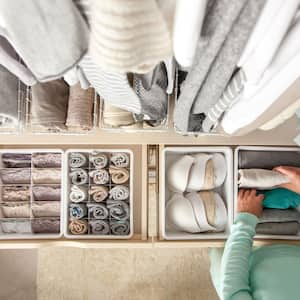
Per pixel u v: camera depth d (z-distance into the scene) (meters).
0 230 1.27
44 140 1.19
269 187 1.25
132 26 0.34
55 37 0.41
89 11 0.39
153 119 0.98
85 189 1.26
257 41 0.45
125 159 1.27
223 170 1.28
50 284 1.66
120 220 1.27
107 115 0.96
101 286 1.66
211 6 0.41
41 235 1.26
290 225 1.25
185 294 1.65
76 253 1.65
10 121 1.06
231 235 1.15
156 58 0.40
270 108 0.64
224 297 1.04
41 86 0.98
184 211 1.25
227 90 0.64
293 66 0.46
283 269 1.07
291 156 1.27
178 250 1.65
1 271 1.65
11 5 0.39
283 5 0.38
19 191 1.27
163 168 1.23
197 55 0.51
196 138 1.21
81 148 1.28
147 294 1.65
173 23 0.37
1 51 0.55
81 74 0.63
